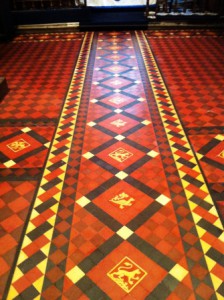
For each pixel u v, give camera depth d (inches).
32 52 327.0
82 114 208.2
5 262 114.7
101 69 278.7
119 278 108.7
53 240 122.4
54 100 227.6
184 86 244.1
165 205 136.6
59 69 281.7
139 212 133.6
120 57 305.1
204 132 186.4
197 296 102.8
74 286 106.6
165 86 245.0
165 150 171.2
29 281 108.3
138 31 382.0
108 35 370.6
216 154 167.5
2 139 183.8
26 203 139.3
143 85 247.1
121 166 159.9
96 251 118.0
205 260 113.7
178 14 381.4
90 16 401.7
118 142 178.9
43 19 382.3
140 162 162.6
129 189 145.6
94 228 127.0
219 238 121.7
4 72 278.5
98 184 148.9
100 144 177.5
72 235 124.3
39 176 154.6
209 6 397.1
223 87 240.8
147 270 111.0
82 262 114.1
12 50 334.6
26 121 201.9
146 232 124.8
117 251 117.8
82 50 326.3
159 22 383.6
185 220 129.3
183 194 142.0
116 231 125.5
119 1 401.7
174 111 209.5
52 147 175.9
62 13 379.6
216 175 153.0
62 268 112.2
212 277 108.2
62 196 142.6
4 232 126.0
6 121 202.1
